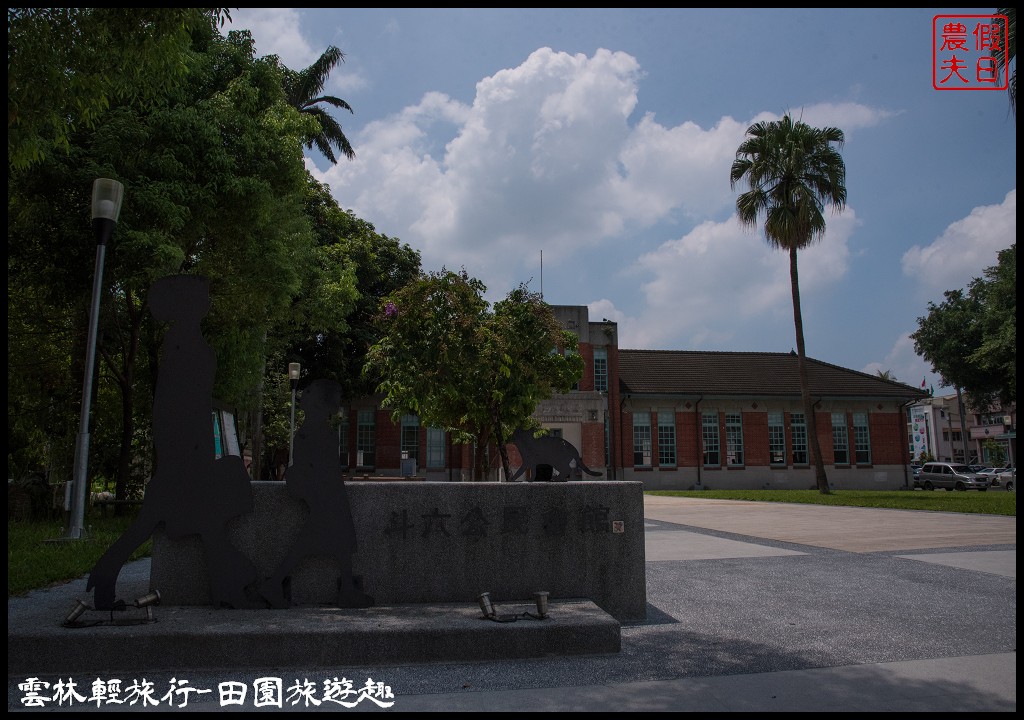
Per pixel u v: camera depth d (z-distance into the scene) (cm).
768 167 2836
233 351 1775
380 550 557
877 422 4056
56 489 1346
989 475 4012
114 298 1386
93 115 872
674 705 383
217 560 522
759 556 975
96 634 443
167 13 704
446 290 823
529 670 449
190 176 1315
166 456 531
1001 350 3731
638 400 3819
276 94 1648
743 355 4403
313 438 548
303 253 1903
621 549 591
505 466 842
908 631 559
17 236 1236
